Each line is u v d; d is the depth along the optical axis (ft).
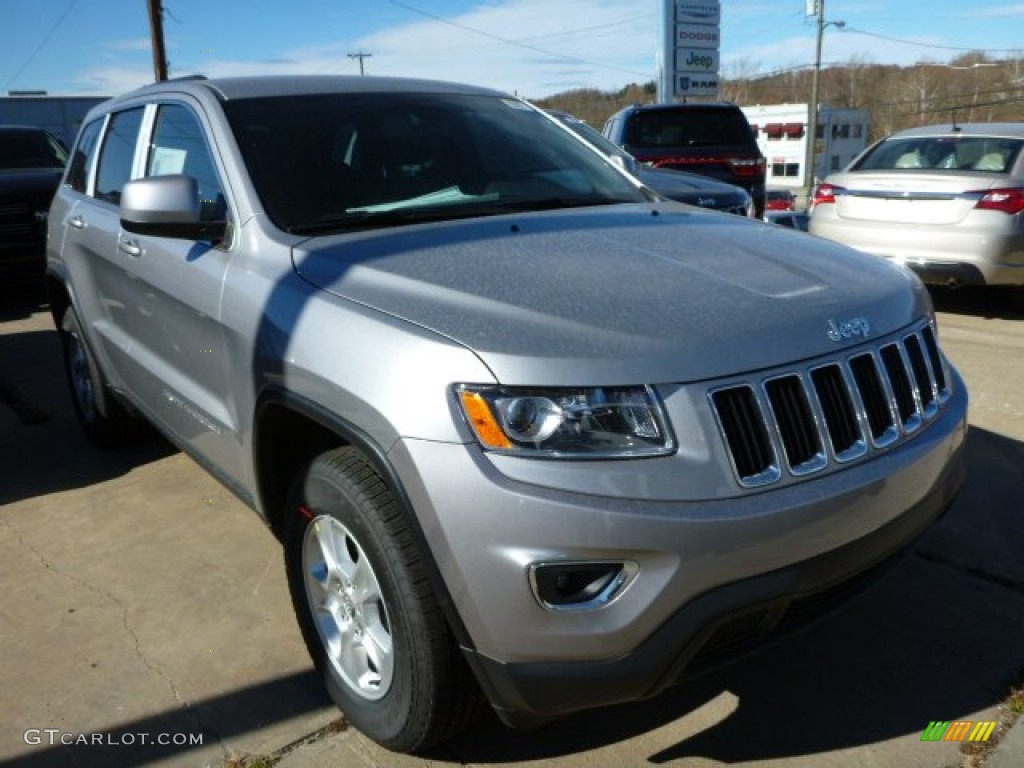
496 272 8.21
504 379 6.79
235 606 10.98
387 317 7.62
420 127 11.65
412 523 7.02
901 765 8.14
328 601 8.71
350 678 8.49
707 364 7.06
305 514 8.46
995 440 15.33
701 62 82.02
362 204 10.28
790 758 8.28
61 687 9.53
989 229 23.81
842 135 238.48
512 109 13.15
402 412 7.02
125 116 13.96
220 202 10.35
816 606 7.77
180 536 12.89
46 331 27.07
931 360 9.12
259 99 11.18
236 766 8.31
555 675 6.82
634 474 6.70
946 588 10.92
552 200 11.30
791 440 7.32
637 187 12.50
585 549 6.57
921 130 27.73
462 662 7.38
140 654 10.08
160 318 11.45
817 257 9.35
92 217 14.02
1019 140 24.66
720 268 8.57
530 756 8.38
